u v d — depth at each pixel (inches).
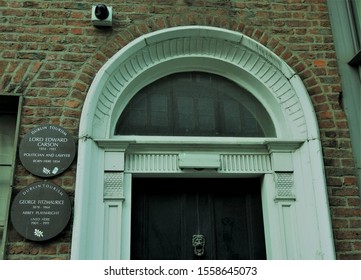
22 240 137.1
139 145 159.2
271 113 173.3
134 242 156.6
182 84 177.5
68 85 157.3
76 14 168.2
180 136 167.8
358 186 156.3
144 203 162.2
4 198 152.9
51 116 152.4
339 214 151.7
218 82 179.6
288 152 162.6
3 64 156.9
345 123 164.2
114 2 171.9
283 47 173.5
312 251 149.0
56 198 140.8
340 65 173.2
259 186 167.5
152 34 166.4
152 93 174.2
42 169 144.3
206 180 167.2
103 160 153.6
